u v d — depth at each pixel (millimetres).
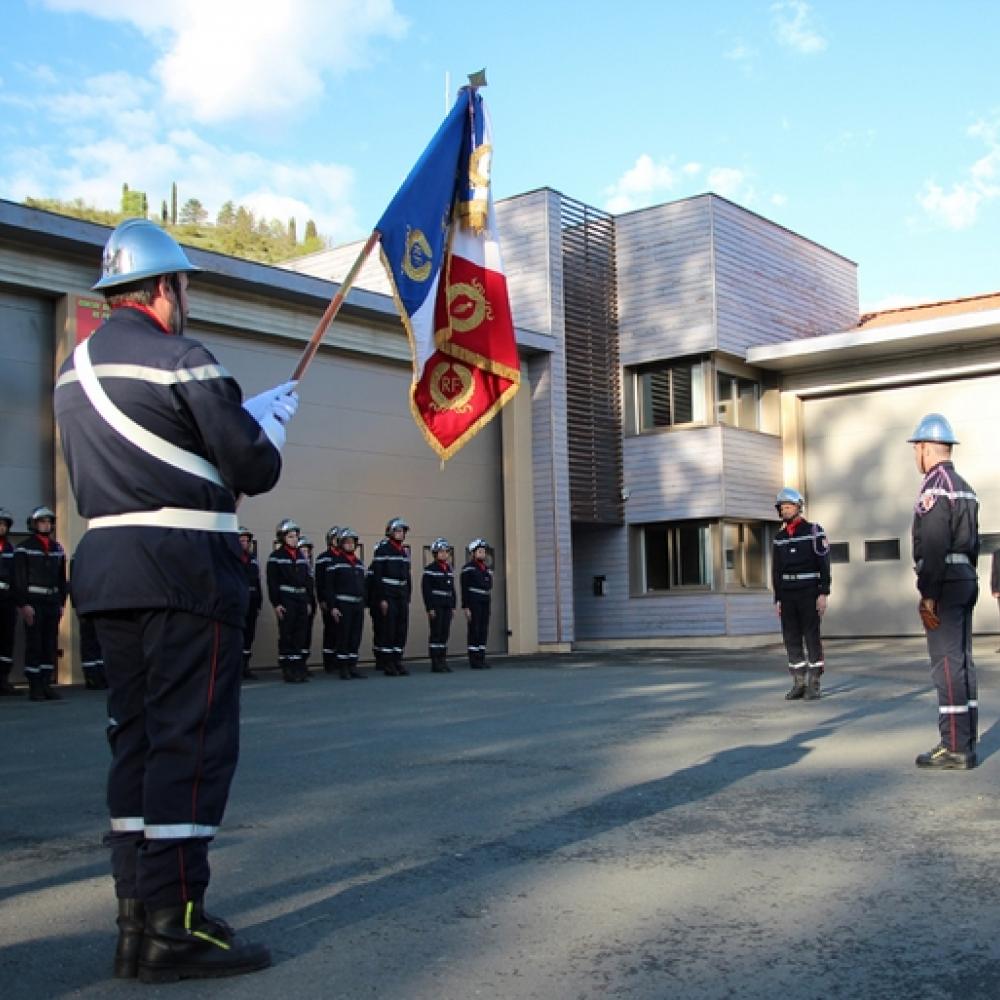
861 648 20578
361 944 3777
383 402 20109
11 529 15188
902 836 5148
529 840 5277
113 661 3566
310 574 16062
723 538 23438
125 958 3516
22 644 15195
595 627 24656
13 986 3447
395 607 16984
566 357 23203
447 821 5754
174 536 3463
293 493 18500
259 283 17391
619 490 24266
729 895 4273
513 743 8555
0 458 15117
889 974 3391
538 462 22516
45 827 5906
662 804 6043
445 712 10883
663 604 23781
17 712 11930
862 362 24203
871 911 4020
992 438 23047
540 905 4203
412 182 5633
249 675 16297
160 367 3469
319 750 8430
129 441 3471
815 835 5219
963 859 4707
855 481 24578
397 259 5496
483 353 5973
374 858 4996
